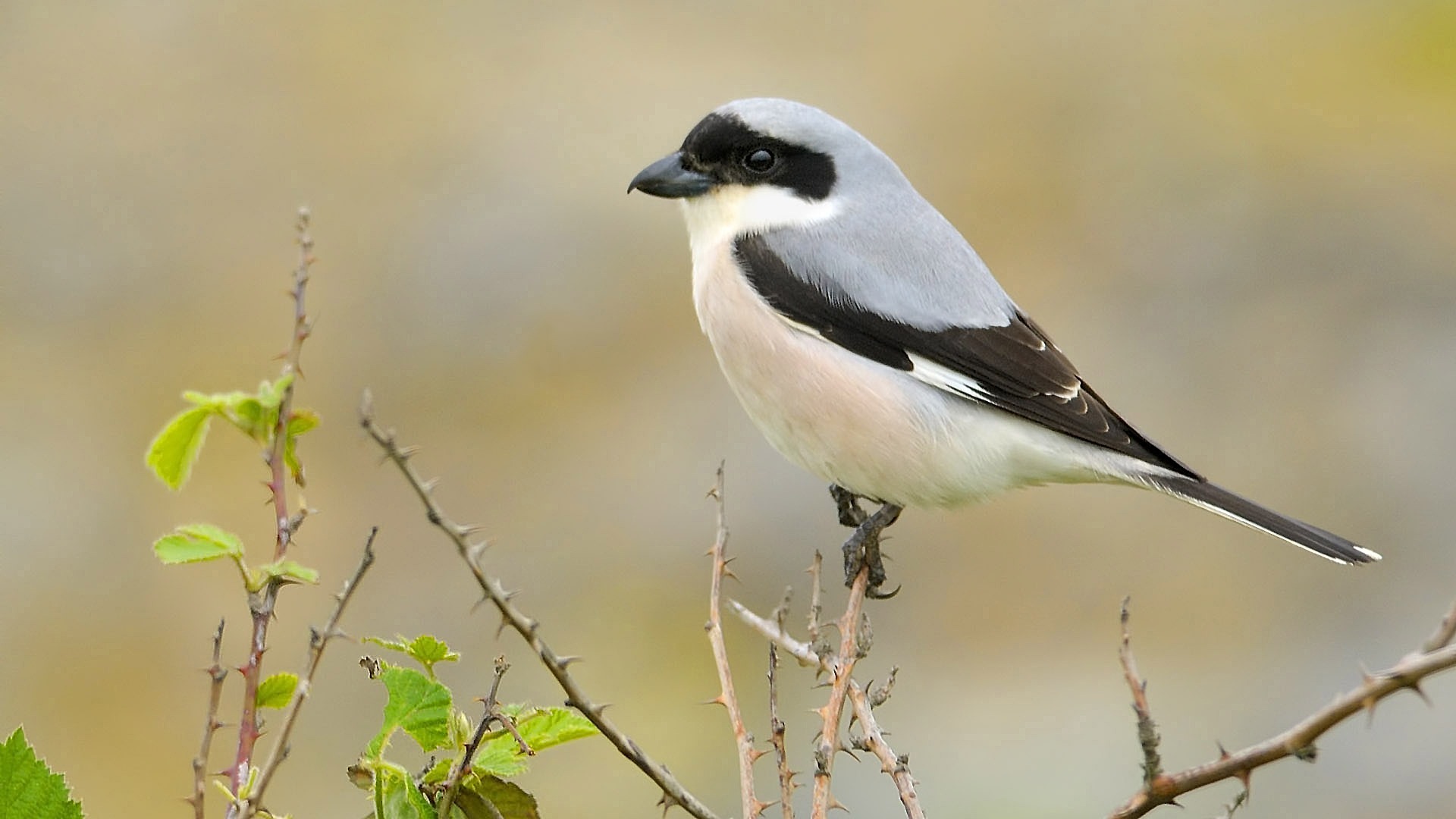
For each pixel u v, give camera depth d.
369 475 12.91
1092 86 18.02
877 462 6.96
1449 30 18.55
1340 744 10.13
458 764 4.02
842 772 9.82
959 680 11.26
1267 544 12.05
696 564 11.79
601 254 15.14
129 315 14.59
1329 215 15.41
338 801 9.73
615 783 9.91
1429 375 13.28
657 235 15.38
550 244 15.22
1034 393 6.91
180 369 14.01
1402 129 16.70
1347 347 13.79
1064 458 6.90
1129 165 16.53
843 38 19.31
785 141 7.20
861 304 6.97
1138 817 3.82
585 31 19.11
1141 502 12.37
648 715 10.64
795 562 11.76
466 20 19.06
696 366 13.89
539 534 12.27
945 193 16.31
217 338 14.37
